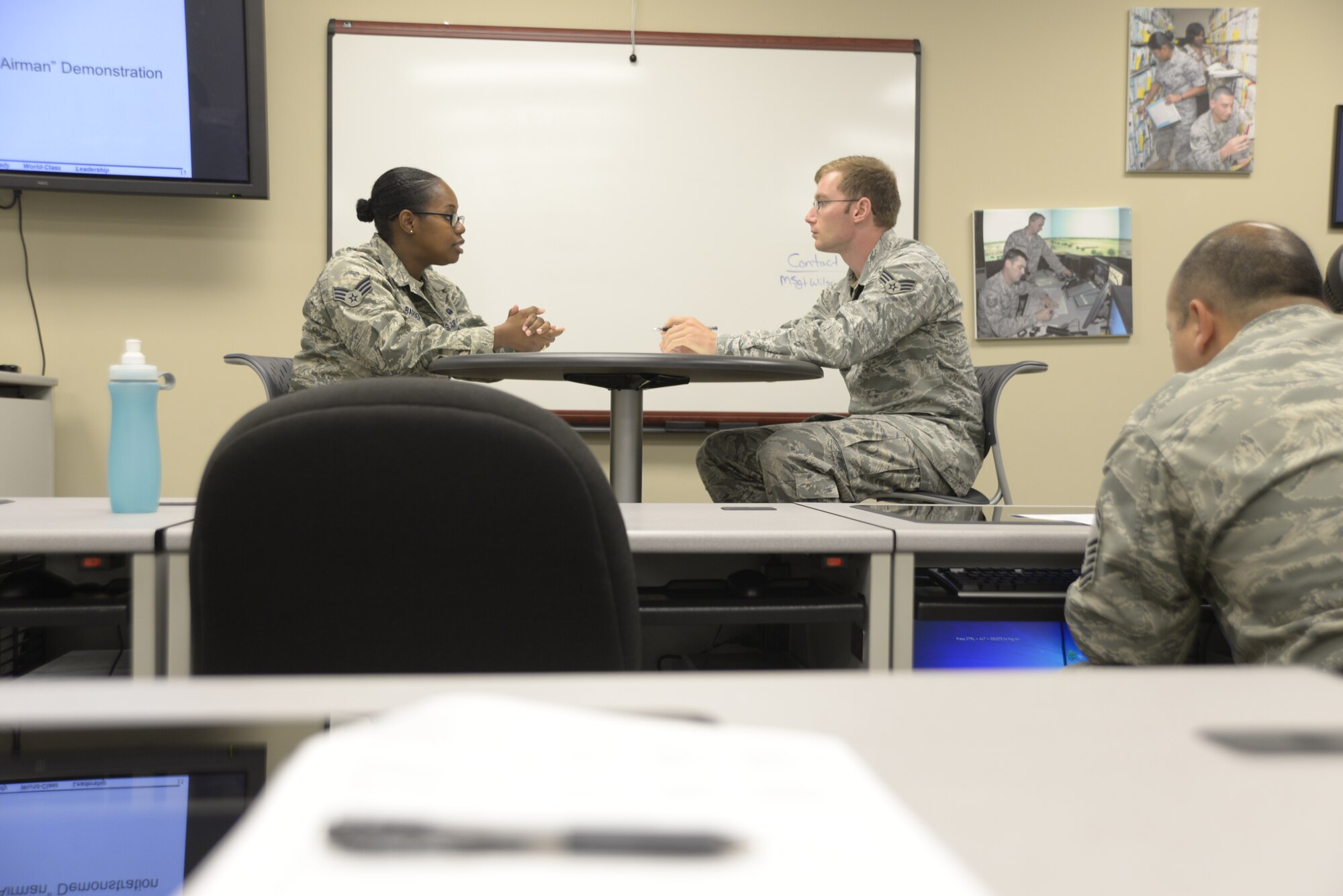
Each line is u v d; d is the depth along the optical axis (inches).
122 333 120.6
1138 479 37.3
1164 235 133.5
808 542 39.7
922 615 41.4
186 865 9.7
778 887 7.1
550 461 26.8
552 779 8.8
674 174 127.9
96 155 114.7
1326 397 35.4
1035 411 132.6
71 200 119.1
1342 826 8.6
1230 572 35.9
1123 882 7.6
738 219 128.7
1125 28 132.3
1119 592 37.9
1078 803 9.1
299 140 123.0
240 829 8.2
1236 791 9.4
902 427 81.8
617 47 126.6
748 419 128.6
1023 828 8.5
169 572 37.7
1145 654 38.3
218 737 11.2
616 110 126.9
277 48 122.2
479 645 28.3
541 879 7.1
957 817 8.7
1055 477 133.2
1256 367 37.0
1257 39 132.6
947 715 11.7
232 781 10.4
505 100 125.2
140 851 10.0
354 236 123.1
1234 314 41.1
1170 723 11.4
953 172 131.3
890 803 8.7
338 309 87.6
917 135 129.8
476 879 7.1
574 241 126.8
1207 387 37.1
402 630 28.1
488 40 124.6
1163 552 36.8
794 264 129.6
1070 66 132.1
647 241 127.8
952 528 41.7
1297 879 7.7
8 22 112.0
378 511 26.9
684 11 128.0
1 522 40.0
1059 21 131.7
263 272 122.9
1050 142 132.2
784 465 79.2
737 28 128.7
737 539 39.2
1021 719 11.6
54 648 54.2
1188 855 8.0
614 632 28.6
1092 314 132.0
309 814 8.0
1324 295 42.8
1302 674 13.7
